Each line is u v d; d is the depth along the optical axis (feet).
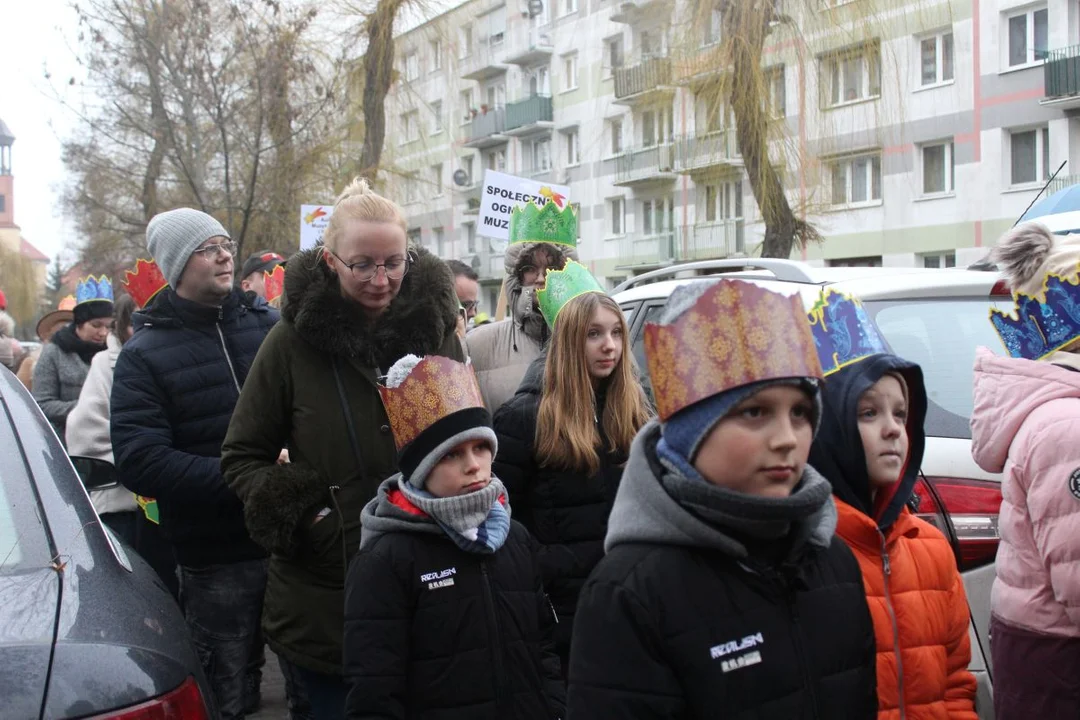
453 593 8.92
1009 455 8.79
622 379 11.41
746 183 81.41
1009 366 8.90
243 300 13.97
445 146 132.05
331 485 10.57
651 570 5.95
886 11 47.50
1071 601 8.13
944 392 11.16
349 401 10.67
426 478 9.05
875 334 7.87
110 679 6.51
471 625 8.91
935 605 7.74
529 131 117.29
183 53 53.26
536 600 9.54
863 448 7.67
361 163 56.29
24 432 8.89
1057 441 8.23
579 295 11.40
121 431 12.48
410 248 11.37
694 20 45.39
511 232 16.98
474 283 23.89
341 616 10.50
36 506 8.07
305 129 55.62
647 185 98.68
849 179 82.12
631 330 16.51
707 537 5.90
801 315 6.04
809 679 6.07
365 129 56.03
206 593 12.85
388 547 8.94
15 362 29.89
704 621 5.87
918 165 78.43
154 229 13.19
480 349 15.61
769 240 46.47
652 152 94.43
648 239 99.86
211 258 13.04
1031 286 9.23
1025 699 8.65
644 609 5.86
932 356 11.59
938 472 10.30
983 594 9.98
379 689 8.61
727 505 5.77
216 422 13.02
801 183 46.78
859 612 6.48
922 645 7.57
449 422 8.91
